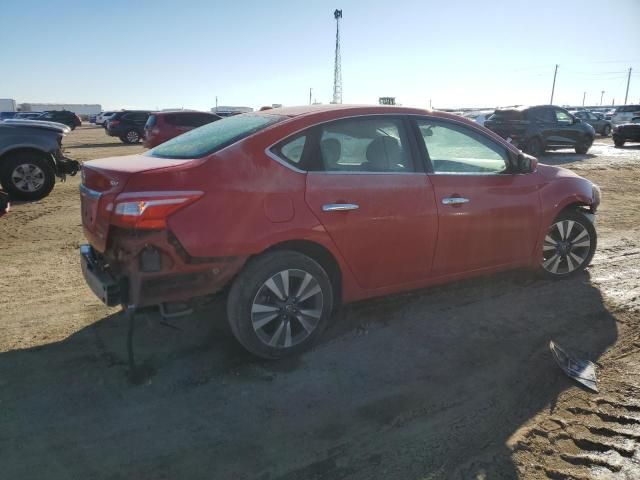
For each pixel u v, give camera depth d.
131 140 25.03
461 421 2.82
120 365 3.36
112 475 2.40
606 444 2.64
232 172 3.13
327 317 3.57
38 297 4.52
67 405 2.93
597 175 12.91
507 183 4.32
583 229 4.92
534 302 4.43
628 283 4.91
